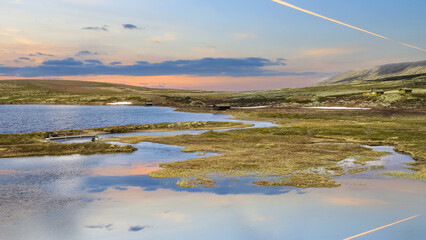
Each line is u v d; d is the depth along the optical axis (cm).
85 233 2258
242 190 3250
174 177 3788
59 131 8019
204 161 4609
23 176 3897
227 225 2330
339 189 3256
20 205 2842
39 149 5547
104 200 2975
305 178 3656
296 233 2167
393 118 11206
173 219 2491
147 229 2292
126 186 3441
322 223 2359
